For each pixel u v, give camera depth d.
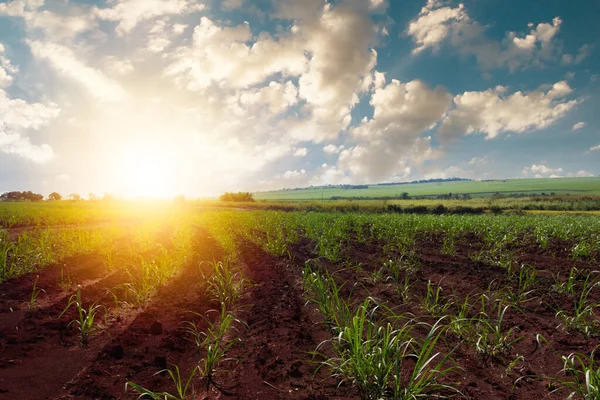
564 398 3.39
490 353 4.29
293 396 3.45
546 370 3.95
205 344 4.82
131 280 7.98
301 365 4.07
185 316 5.91
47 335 4.93
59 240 12.28
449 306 5.91
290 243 13.24
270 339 4.82
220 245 13.48
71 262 9.56
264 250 11.83
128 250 11.82
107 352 4.43
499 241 11.57
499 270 8.02
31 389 3.66
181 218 29.27
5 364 4.10
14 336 4.79
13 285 7.07
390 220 17.52
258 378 3.83
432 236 14.09
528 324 5.17
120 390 3.63
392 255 10.00
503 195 120.69
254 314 5.89
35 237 12.59
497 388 3.58
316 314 5.78
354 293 6.72
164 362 4.23
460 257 9.72
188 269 9.45
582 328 4.88
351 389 3.56
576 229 13.38
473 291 6.64
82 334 4.83
